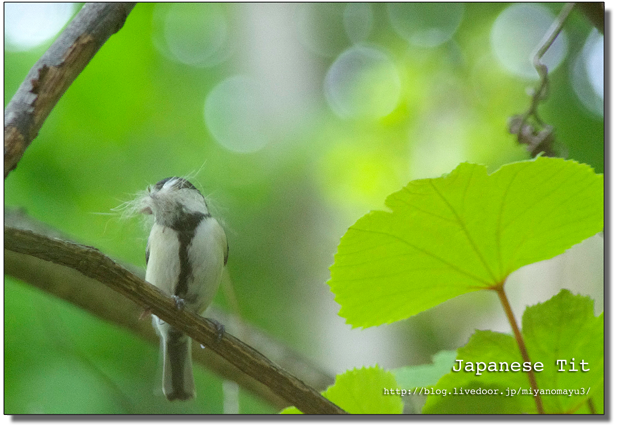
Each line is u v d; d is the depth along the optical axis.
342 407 2.79
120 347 9.62
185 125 13.29
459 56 13.87
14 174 10.52
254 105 13.20
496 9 14.43
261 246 11.59
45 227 7.09
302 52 13.66
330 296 11.44
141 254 9.59
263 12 13.84
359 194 10.91
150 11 12.67
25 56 10.36
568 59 12.80
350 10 15.55
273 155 11.59
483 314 10.97
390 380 2.76
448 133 11.63
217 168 11.84
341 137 11.30
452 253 2.43
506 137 11.31
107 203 11.15
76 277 6.07
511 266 2.51
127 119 12.09
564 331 2.60
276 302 11.59
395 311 2.64
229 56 14.60
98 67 11.96
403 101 11.59
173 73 14.05
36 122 2.82
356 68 14.59
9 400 8.38
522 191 2.23
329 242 11.34
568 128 12.41
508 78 12.87
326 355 11.01
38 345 8.76
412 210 2.26
